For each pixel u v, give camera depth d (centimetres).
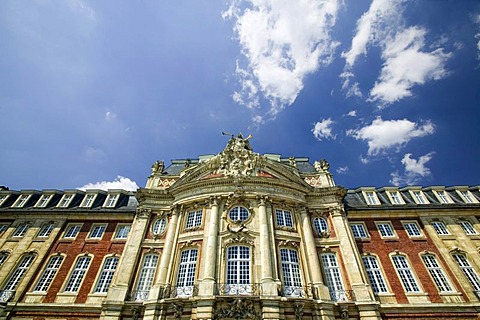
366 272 1952
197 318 1502
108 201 2609
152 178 2595
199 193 2230
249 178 2244
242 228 1966
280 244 1945
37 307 1825
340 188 2330
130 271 1894
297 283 1797
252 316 1516
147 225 2220
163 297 1692
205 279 1672
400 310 1748
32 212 2420
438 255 2080
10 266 2066
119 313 1661
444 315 1738
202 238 1961
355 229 2277
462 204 2380
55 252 2173
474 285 1909
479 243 2138
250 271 1764
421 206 2358
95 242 2245
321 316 1587
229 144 2581
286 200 2214
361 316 1636
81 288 1939
